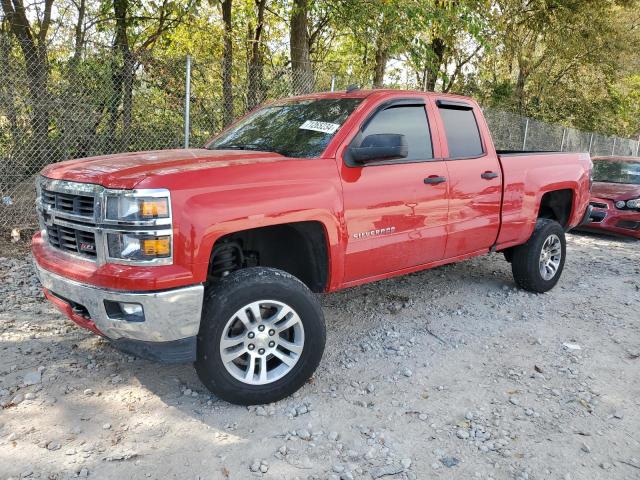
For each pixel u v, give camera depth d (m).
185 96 7.47
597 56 21.38
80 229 3.08
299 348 3.38
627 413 3.43
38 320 4.50
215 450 2.92
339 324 4.74
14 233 6.70
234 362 3.41
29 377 3.53
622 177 10.00
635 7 20.66
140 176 2.96
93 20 9.74
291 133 4.05
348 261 3.78
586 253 8.04
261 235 3.80
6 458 2.77
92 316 3.04
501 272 6.51
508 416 3.35
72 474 2.68
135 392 3.46
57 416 3.16
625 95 27.75
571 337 4.62
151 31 11.03
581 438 3.14
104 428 3.06
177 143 7.73
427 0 9.99
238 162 3.34
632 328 4.89
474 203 4.68
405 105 4.25
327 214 3.54
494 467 2.87
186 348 3.04
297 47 11.09
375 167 3.90
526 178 5.21
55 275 3.24
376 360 4.07
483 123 4.95
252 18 13.51
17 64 6.56
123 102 7.27
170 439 3.00
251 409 3.31
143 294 2.87
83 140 7.09
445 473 2.81
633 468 2.90
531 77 22.77
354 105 4.04
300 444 3.00
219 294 3.11
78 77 6.93
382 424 3.22
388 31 9.81
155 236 2.88
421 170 4.21
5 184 6.77
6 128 6.66
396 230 4.04
